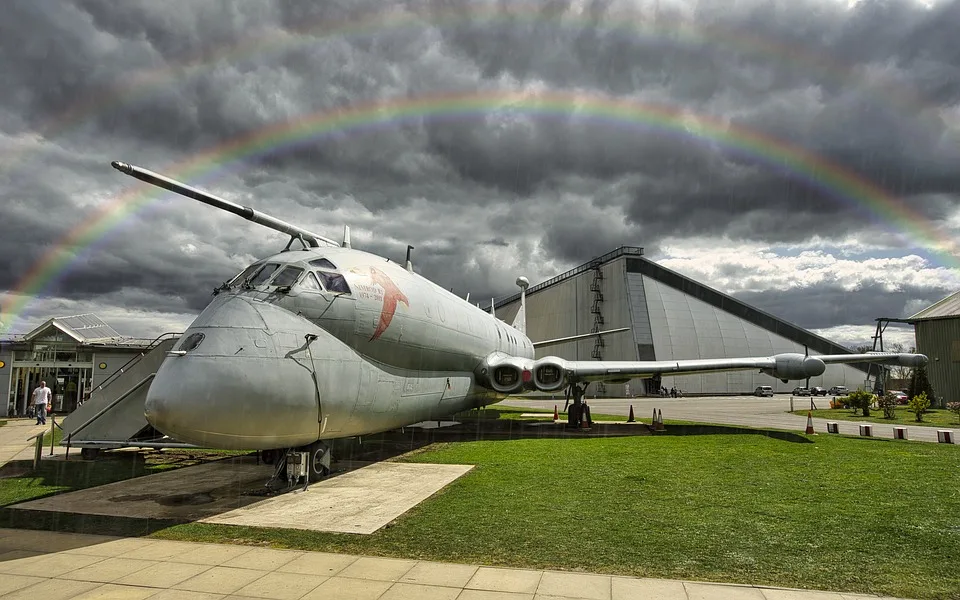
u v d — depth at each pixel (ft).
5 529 22.07
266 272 29.40
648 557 18.03
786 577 16.29
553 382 55.16
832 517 22.91
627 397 202.90
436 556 18.25
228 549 19.22
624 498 26.43
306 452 30.19
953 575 16.47
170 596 15.02
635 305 215.92
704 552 18.52
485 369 54.29
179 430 23.35
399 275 38.40
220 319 25.82
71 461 40.37
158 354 41.91
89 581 16.22
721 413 97.14
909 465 35.70
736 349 220.84
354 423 32.14
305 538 20.36
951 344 121.39
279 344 26.35
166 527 22.11
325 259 32.37
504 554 18.38
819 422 74.64
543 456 39.99
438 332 42.16
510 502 25.68
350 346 31.50
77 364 93.50
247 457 41.86
